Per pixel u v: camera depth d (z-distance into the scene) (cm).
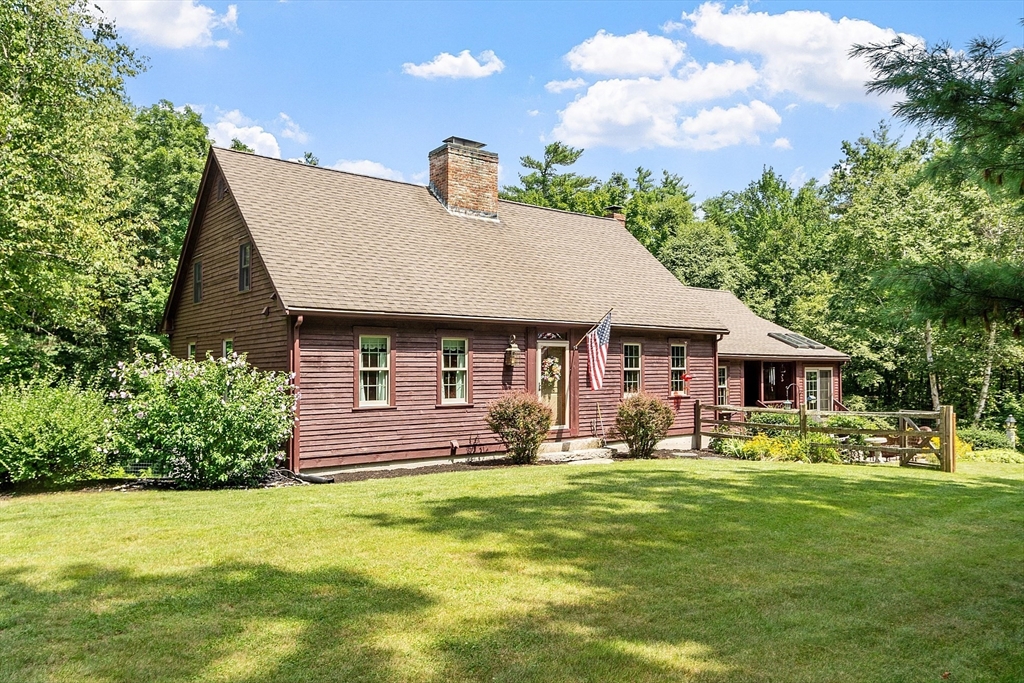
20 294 1794
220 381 1193
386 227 1709
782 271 4247
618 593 564
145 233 2656
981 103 681
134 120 2731
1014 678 423
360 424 1434
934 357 2620
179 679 409
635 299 2011
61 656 438
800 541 744
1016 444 2152
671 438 2022
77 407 1164
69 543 708
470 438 1605
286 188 1645
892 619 517
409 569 622
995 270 687
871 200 2980
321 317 1386
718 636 480
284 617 503
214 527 784
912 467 1520
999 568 649
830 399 2627
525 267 1877
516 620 502
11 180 1593
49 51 1970
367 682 407
